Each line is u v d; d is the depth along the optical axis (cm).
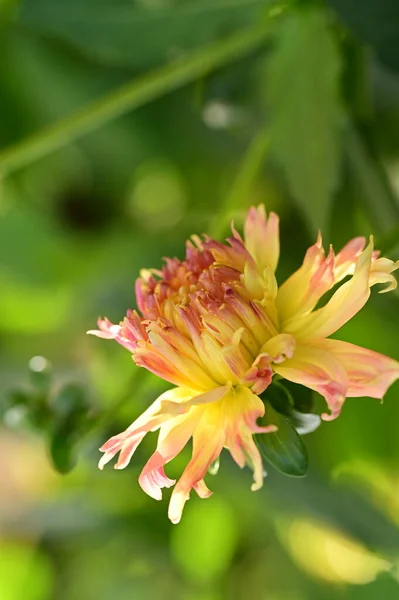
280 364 55
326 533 90
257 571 96
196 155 98
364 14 66
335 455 88
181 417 55
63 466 68
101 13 75
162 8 74
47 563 104
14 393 70
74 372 100
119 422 73
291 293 56
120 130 98
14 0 83
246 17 74
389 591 76
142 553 100
